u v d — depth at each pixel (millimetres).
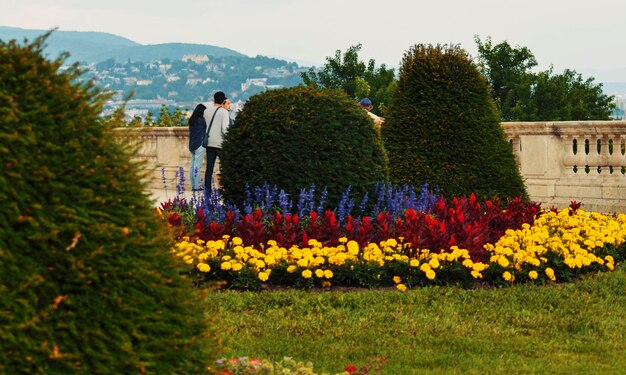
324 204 13055
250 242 12016
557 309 10258
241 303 10227
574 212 14852
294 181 13117
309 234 12117
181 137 26344
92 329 4598
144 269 4848
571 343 9133
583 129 19703
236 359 7176
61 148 4719
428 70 16203
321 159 13172
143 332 4793
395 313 9969
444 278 11258
